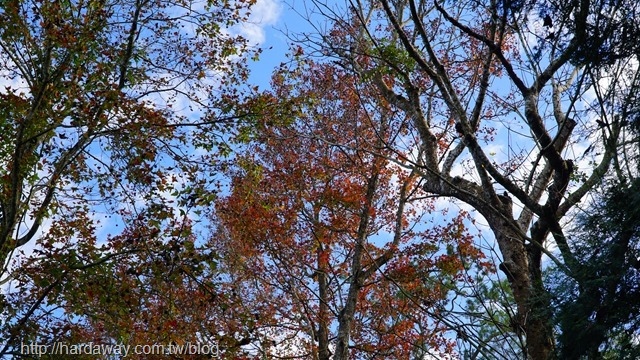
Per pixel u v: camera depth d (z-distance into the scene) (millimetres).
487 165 8719
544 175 9602
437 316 7898
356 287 15641
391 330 15766
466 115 9055
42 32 11398
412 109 10852
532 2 8297
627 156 7945
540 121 8703
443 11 8922
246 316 11867
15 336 10516
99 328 11797
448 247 15219
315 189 17109
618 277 7805
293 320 17219
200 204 11141
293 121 12820
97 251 10883
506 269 8789
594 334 7883
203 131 11992
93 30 11391
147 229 10977
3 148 11352
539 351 8219
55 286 10734
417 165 8430
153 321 11305
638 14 7930
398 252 15617
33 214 11773
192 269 11102
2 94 10898
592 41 7918
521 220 9523
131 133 11102
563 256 8242
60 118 11016
